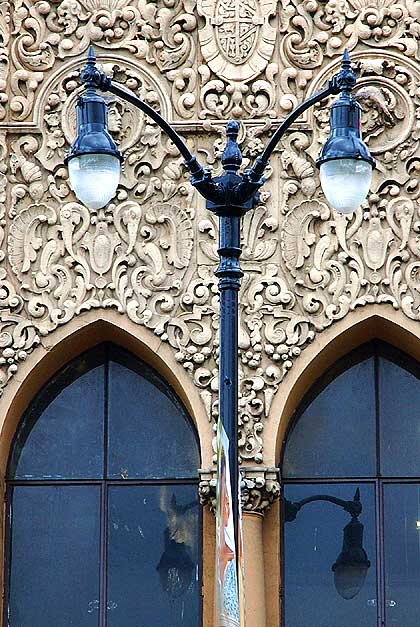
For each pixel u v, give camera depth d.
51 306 28.86
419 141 28.95
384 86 29.19
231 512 21.55
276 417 28.27
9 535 29.00
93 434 29.38
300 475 28.97
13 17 29.78
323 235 28.81
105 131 22.73
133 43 29.58
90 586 28.75
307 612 28.44
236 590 21.22
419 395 29.22
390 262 28.59
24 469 29.27
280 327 28.56
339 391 29.33
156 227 29.03
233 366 22.22
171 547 28.84
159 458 29.19
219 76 29.33
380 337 29.30
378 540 28.62
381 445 29.03
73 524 29.06
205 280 28.75
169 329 28.67
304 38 29.41
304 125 29.08
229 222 22.72
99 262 28.92
